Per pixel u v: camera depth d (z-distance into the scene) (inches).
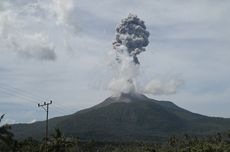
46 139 4724.4
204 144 7047.2
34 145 5915.4
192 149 7086.6
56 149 4945.9
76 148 5915.4
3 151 4178.2
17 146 5142.7
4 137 3548.2
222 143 7116.1
